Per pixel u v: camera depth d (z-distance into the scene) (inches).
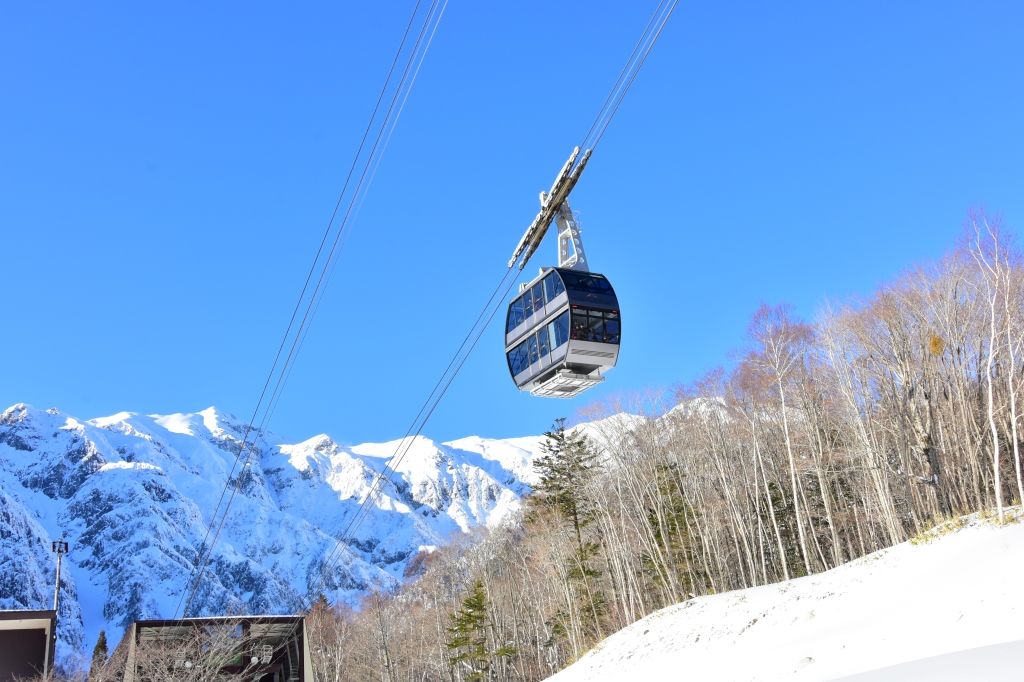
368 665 3080.7
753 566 2182.6
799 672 993.5
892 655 903.7
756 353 2321.6
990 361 1460.4
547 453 2893.7
